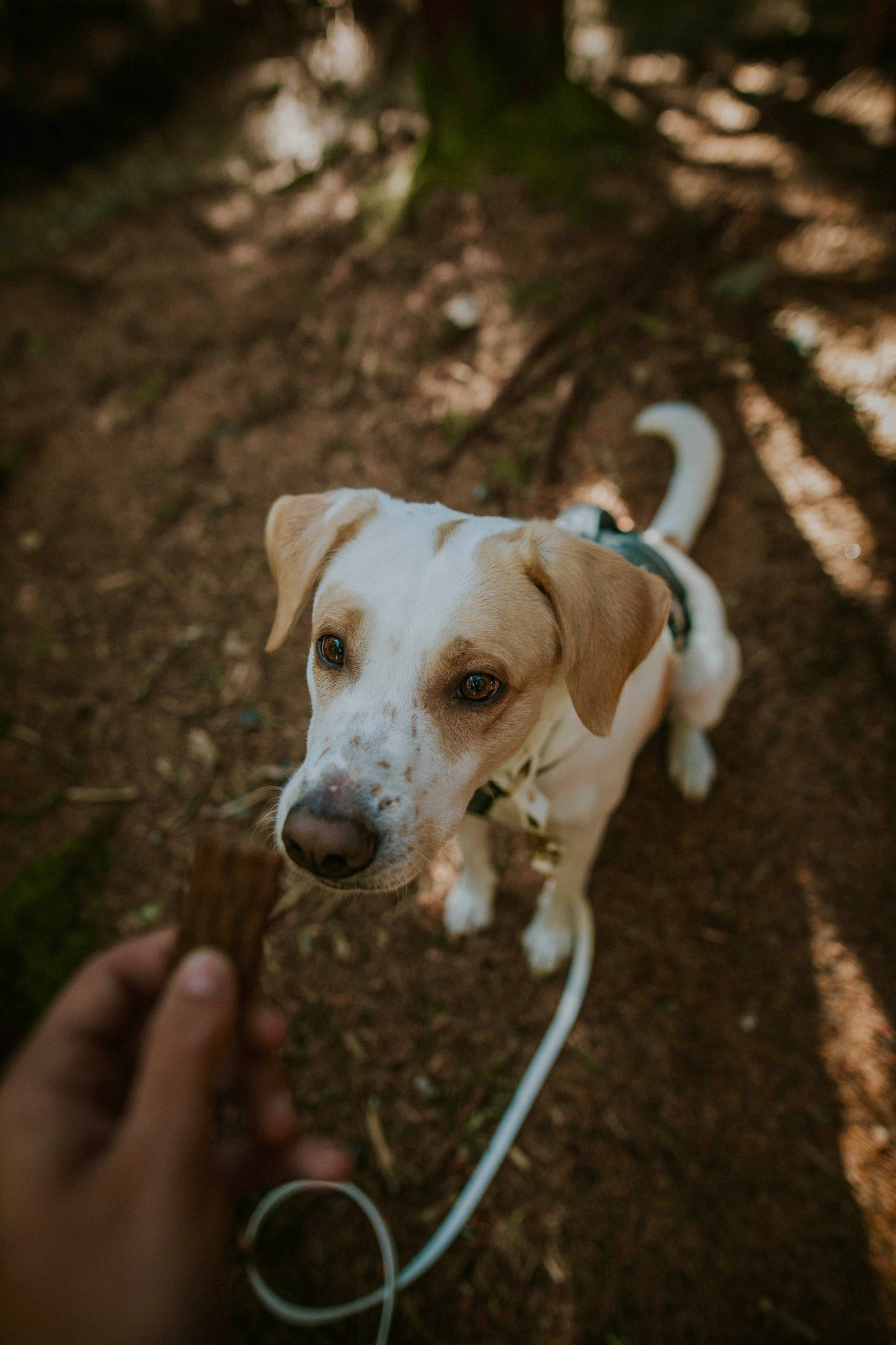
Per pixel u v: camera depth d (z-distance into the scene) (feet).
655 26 6.44
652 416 2.27
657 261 3.17
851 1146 1.71
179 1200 0.73
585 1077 1.83
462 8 3.36
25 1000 1.99
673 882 2.06
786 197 3.50
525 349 3.03
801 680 2.27
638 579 1.35
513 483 2.73
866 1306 1.57
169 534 2.98
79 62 5.68
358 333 3.28
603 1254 1.65
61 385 3.64
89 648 2.73
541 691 1.32
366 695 1.23
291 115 5.38
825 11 5.73
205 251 4.18
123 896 2.16
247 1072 0.99
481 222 3.41
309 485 2.92
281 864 0.89
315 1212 1.72
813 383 2.78
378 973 1.98
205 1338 0.72
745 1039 1.85
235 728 2.43
